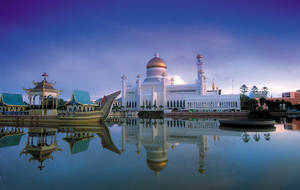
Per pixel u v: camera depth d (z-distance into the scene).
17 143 21.25
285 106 127.44
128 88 128.00
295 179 10.18
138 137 24.80
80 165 13.02
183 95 113.69
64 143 21.02
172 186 9.38
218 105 100.69
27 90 57.22
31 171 11.95
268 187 9.20
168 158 14.51
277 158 14.19
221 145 19.09
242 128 34.91
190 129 34.00
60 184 9.81
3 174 11.37
